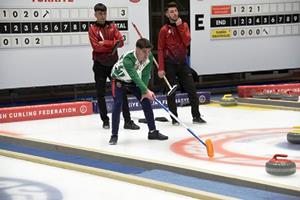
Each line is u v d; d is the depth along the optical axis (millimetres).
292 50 13039
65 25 10977
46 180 5391
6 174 5668
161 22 12125
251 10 12484
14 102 11523
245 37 12500
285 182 5051
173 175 5461
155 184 4977
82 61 11188
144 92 6836
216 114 9375
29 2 10648
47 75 10922
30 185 5227
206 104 10781
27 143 7340
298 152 6332
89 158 6457
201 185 5078
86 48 11203
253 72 13781
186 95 10492
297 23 13000
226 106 10383
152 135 7246
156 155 6309
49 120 9312
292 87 11359
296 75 14016
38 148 7168
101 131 8047
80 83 11219
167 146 6812
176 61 8172
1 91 11680
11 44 10570
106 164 6121
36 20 10727
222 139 7172
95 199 4707
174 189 4812
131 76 6738
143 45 6652
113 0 11281
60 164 5926
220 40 12250
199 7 11969
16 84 10695
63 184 5227
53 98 11789
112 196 4777
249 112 9547
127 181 5230
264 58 12758
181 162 5938
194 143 6965
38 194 4926
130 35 11492
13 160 6352
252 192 4793
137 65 6832
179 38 8125
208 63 12188
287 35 12938
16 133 8094
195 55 12023
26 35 10672
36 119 9422
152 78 11914
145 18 11641
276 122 8406
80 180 5352
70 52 11070
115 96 6977
